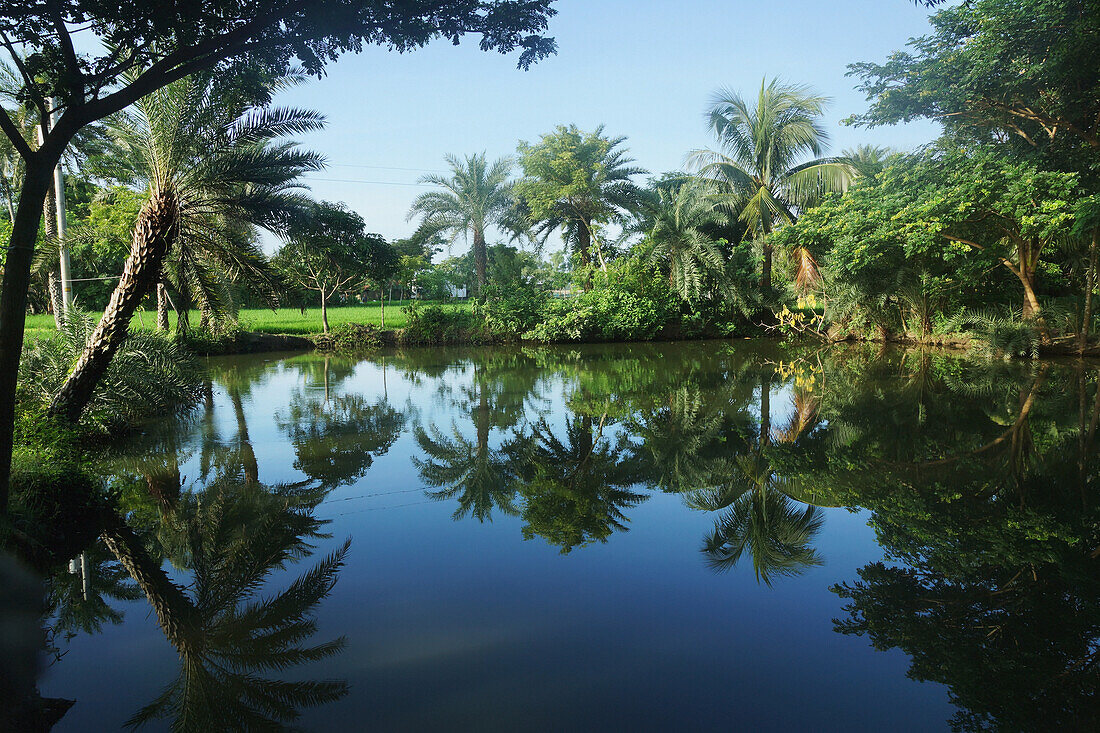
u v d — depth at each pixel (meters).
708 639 3.04
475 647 2.97
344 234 19.88
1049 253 16.23
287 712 2.48
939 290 18.56
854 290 19.61
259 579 3.81
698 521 4.79
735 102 23.75
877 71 15.61
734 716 2.43
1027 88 13.88
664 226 23.36
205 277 11.97
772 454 6.82
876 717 2.43
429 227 27.75
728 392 11.20
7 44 4.27
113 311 7.86
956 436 7.39
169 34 4.64
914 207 14.59
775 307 24.59
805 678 2.71
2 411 4.27
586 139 27.44
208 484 5.85
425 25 4.86
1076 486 5.44
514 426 8.45
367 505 5.23
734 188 24.30
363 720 2.43
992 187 13.74
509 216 28.33
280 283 12.70
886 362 15.42
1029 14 12.51
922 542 4.29
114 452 7.13
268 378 13.91
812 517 4.82
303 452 7.08
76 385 7.58
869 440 7.36
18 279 4.34
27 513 4.54
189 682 2.73
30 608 3.47
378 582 3.73
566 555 4.13
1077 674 2.72
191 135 8.58
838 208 17.19
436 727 2.36
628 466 6.42
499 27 5.05
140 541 4.47
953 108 15.39
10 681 2.77
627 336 23.66
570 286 26.84
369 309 36.06
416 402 10.44
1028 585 3.60
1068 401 9.42
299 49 4.86
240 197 9.80
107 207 19.19
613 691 2.61
